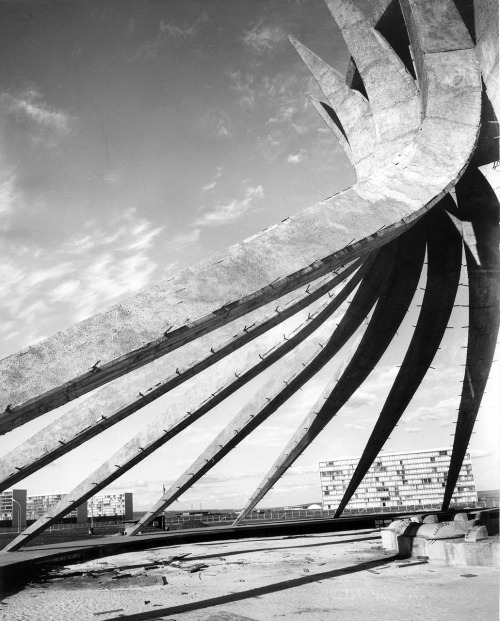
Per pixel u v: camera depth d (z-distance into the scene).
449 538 9.69
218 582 8.98
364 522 23.67
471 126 14.24
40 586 9.66
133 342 7.54
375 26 18.48
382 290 19.27
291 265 9.51
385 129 17.81
